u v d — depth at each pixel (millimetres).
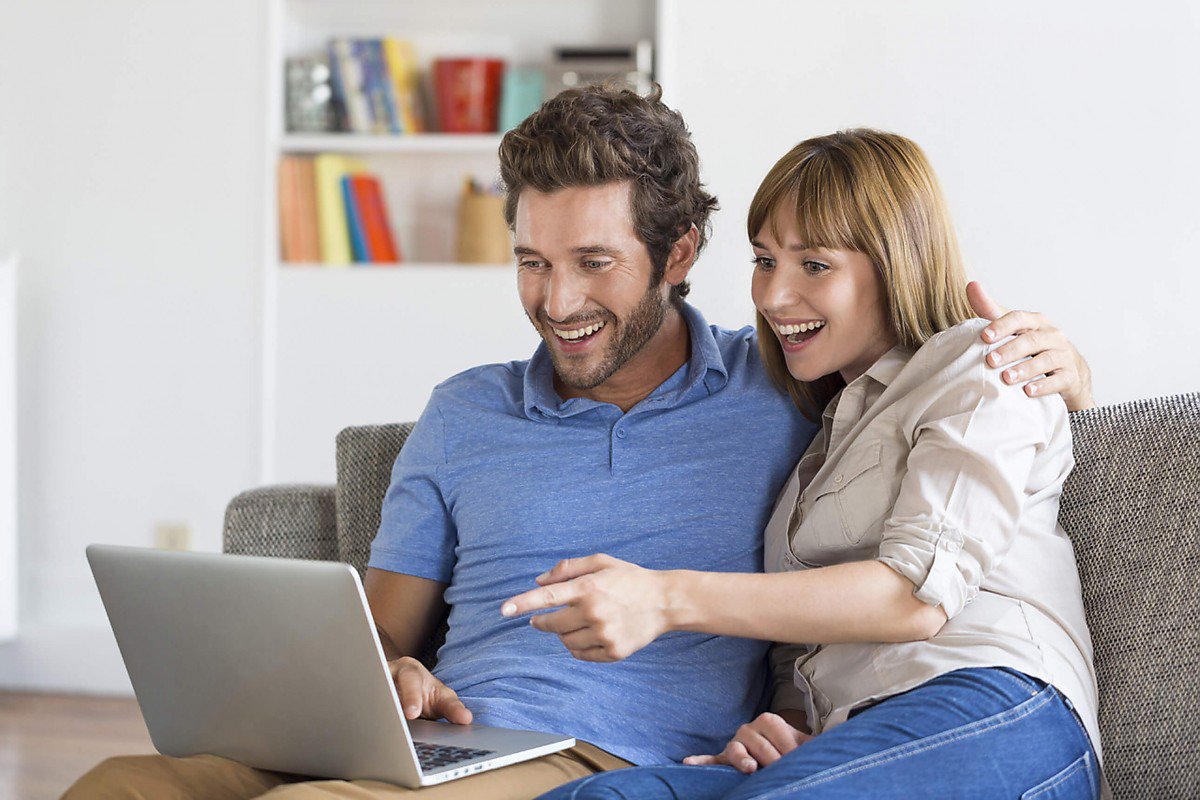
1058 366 1471
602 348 1650
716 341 1783
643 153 1620
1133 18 3479
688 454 1648
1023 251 3541
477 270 3764
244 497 1951
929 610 1354
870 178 1554
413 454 1762
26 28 3873
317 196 3842
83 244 3869
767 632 1341
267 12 3807
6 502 3744
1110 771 1475
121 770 1303
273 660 1290
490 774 1327
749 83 3645
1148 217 3492
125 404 3859
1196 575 1470
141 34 3842
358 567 1862
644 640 1312
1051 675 1368
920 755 1262
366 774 1292
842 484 1509
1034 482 1463
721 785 1321
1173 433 1539
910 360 1524
